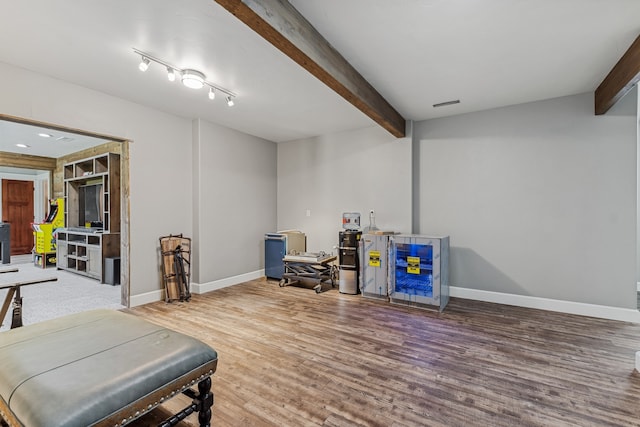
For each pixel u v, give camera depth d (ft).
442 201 13.88
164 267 12.71
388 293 12.79
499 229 12.69
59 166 21.95
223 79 9.86
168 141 13.17
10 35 7.32
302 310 11.62
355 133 15.83
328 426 5.35
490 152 12.85
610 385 6.59
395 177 14.66
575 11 6.58
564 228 11.53
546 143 11.80
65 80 9.87
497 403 6.00
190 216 14.10
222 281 14.99
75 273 18.58
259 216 17.38
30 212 26.03
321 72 7.75
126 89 10.64
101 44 7.77
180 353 4.94
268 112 13.16
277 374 7.06
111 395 3.94
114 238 16.58
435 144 14.05
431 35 7.55
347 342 8.78
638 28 7.20
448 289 12.99
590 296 11.11
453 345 8.58
